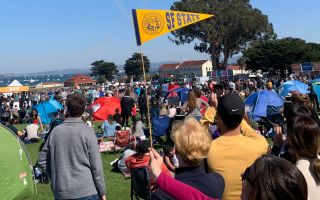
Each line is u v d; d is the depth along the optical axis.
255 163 2.12
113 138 15.11
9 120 21.09
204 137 3.11
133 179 7.19
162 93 31.16
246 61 81.56
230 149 3.58
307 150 3.24
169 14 7.45
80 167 4.68
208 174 3.17
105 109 18.95
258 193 2.04
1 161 6.21
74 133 4.70
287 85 18.94
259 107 13.16
